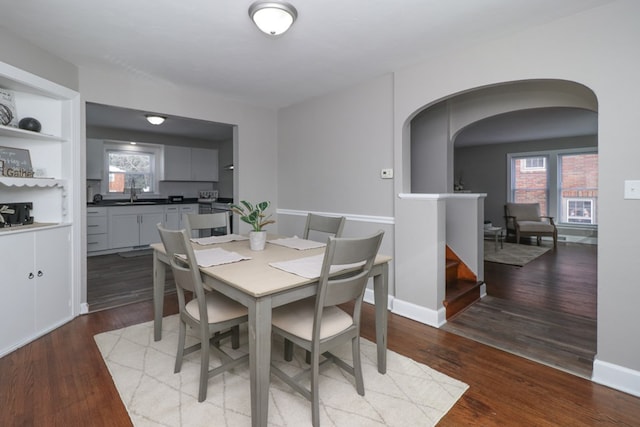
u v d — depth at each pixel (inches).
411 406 66.9
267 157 165.8
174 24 84.0
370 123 126.5
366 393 71.1
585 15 77.4
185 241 64.9
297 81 127.0
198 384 73.7
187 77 121.8
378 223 125.6
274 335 99.2
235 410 65.2
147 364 81.9
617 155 73.1
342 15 79.8
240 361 73.0
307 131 152.6
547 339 97.3
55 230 102.0
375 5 75.7
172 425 60.9
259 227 88.9
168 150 256.4
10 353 86.7
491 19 81.8
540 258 211.6
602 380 75.2
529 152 292.0
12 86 94.0
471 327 106.3
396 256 118.2
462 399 69.4
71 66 107.7
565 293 140.4
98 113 189.8
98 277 162.6
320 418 63.1
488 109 138.2
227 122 151.3
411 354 88.5
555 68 82.0
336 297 61.7
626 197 72.1
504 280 160.6
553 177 281.1
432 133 154.6
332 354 81.4
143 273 170.2
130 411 64.5
